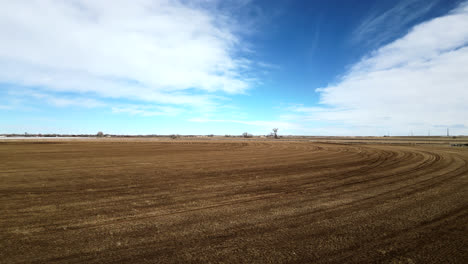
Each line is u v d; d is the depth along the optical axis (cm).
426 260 364
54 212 616
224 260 368
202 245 421
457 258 369
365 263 357
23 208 651
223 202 704
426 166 1437
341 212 601
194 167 1452
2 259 373
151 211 622
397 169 1340
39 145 3762
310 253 388
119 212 614
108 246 419
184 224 526
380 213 588
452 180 1005
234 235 464
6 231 490
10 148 3112
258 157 2050
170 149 3073
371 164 1563
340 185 934
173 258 376
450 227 491
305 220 545
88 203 700
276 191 839
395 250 397
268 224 522
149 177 1119
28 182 1007
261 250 401
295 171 1288
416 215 569
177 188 891
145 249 407
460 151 2498
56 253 393
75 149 2997
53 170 1337
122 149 3044
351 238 445
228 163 1644
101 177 1120
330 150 2836
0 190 866
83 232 484
